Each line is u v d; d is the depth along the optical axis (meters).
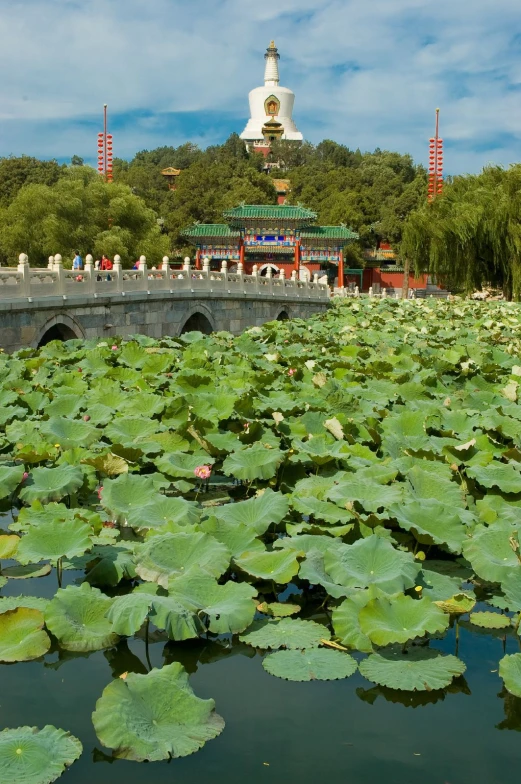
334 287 74.19
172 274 34.81
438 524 7.31
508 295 51.12
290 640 5.91
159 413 12.00
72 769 4.54
